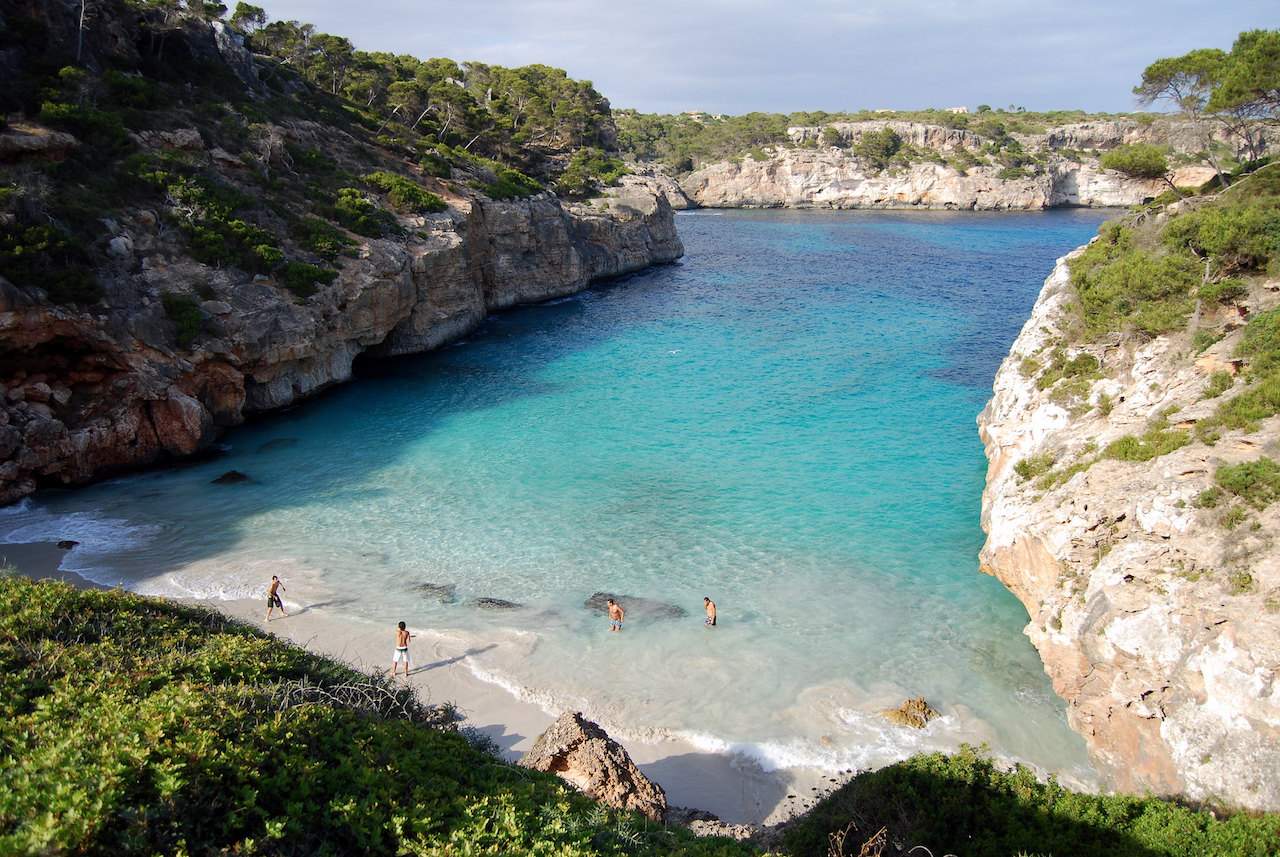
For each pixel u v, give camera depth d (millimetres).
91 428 38125
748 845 14688
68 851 8828
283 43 100000
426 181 74562
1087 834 14234
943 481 38969
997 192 195000
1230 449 21281
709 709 23266
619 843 12406
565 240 86938
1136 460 23469
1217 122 42250
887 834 14367
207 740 11164
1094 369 30062
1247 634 17641
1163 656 19219
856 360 60219
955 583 30219
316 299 50781
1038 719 22938
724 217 177125
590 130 138750
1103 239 36500
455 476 40031
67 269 38562
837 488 38438
